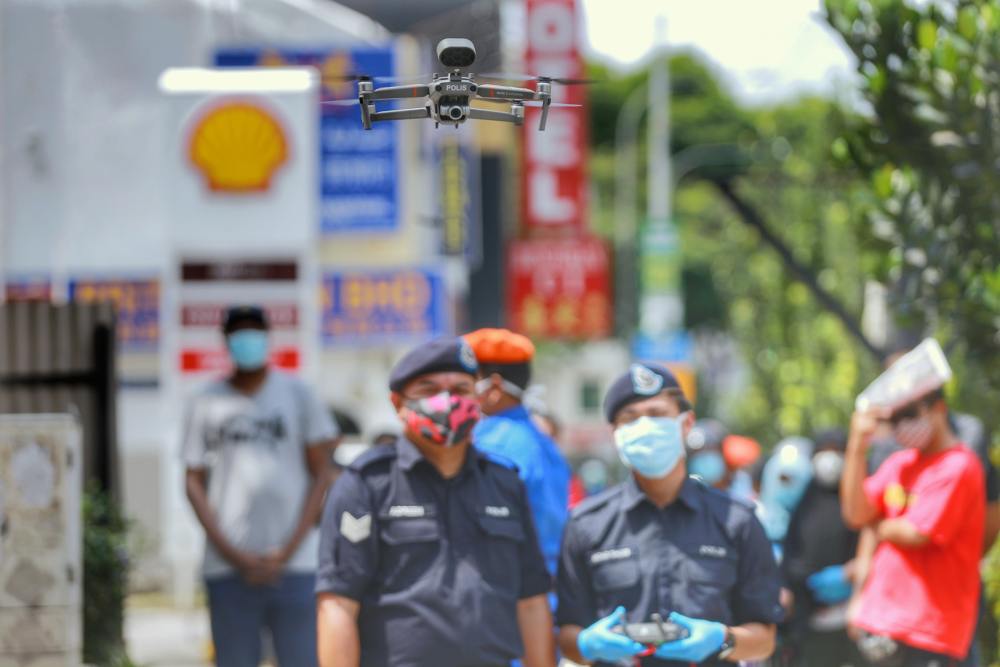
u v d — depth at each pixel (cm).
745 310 6925
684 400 1486
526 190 8744
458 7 6669
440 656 1352
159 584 4756
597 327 8719
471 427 1380
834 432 2491
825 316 6425
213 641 2086
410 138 6266
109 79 5716
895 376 1898
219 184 5025
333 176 5916
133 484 5647
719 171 4781
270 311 3922
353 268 5959
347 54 5800
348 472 1388
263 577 2052
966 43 2081
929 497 1856
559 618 1510
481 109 1317
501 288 8081
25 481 2134
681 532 1480
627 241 13012
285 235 5016
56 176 5688
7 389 3056
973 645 1908
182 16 5762
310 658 2088
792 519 2502
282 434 2097
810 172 6128
